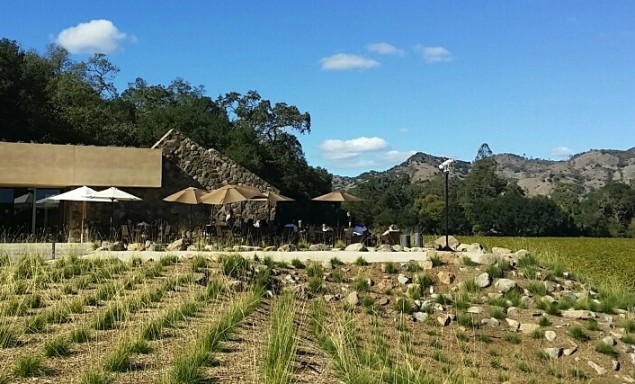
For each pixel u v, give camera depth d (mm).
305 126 63781
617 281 19547
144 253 16688
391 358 10664
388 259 18062
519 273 17469
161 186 29906
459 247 21938
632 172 167125
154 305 11148
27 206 29219
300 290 15195
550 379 12180
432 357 12320
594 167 179125
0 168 28000
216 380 7289
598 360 13234
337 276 16438
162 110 56000
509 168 187500
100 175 29172
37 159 28594
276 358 8000
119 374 7375
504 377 11680
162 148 31078
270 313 12094
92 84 66625
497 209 56688
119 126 52219
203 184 31297
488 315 14961
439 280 16797
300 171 55688
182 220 30734
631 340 14062
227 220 28906
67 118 47531
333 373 8281
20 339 8750
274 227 25328
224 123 56688
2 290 11305
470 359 12484
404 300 15008
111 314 9867
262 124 62719
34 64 49719
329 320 12711
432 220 54281
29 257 14391
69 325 9617
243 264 15406
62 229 29016
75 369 7543
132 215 29859
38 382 7027
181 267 14602
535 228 57031
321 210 53312
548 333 14023
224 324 9570
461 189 81750
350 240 24922
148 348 8453
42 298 11219
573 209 75250
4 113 41625
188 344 8516
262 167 52188
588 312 15219
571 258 26578
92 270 13734
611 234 62219
